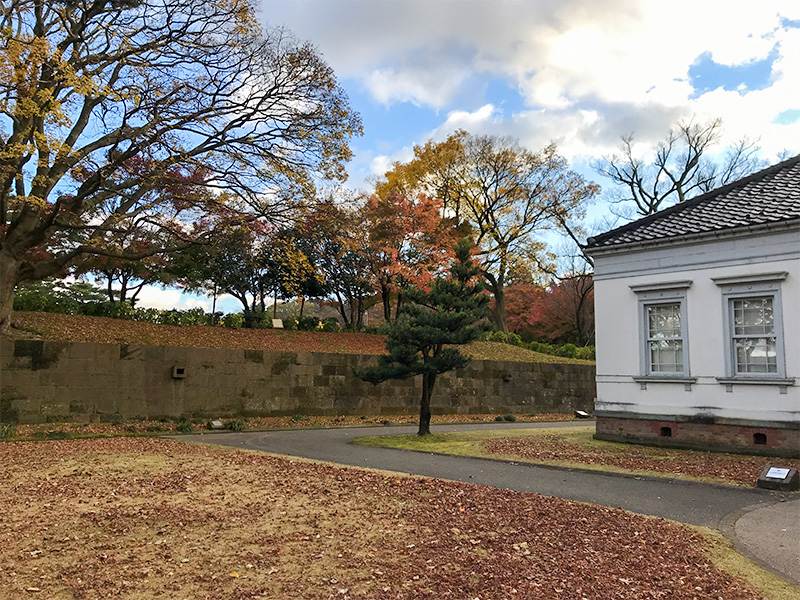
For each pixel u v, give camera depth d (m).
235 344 21.08
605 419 14.66
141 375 17.27
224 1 14.27
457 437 15.69
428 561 5.48
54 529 6.27
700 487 9.19
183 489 8.14
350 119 15.82
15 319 17.59
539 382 27.78
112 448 11.81
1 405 14.86
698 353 13.12
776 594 4.96
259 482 8.69
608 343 14.73
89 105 14.64
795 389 11.72
